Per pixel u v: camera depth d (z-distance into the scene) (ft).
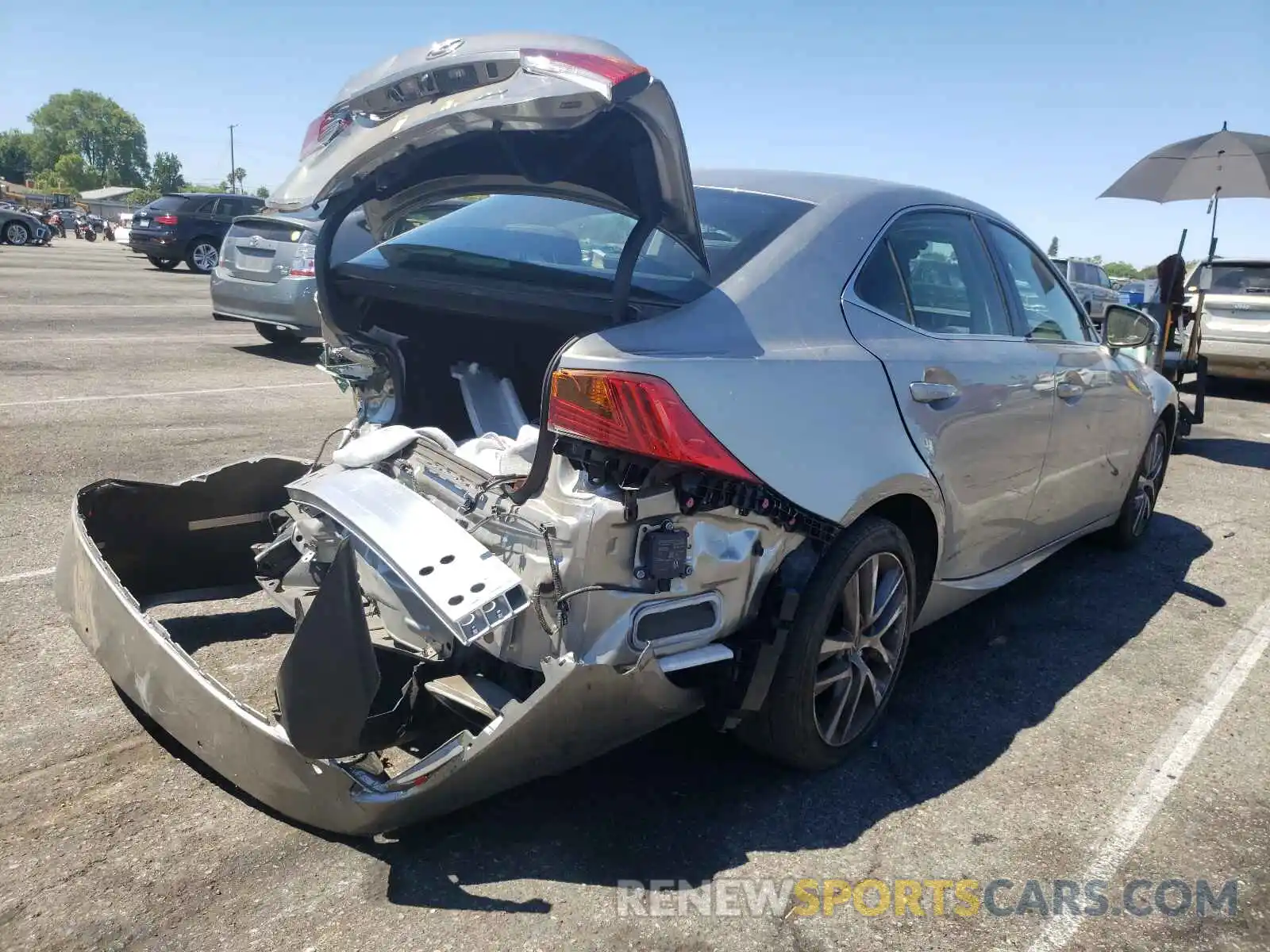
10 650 11.81
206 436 22.77
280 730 7.96
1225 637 14.44
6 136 520.42
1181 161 28.73
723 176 11.44
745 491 8.43
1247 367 38.81
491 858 8.60
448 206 12.00
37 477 18.69
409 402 10.61
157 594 11.87
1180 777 10.56
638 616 7.98
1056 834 9.45
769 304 9.30
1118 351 15.88
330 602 7.23
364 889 8.13
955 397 10.77
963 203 12.69
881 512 10.38
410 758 9.55
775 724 9.44
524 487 8.09
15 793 9.13
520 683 8.34
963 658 13.38
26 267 66.69
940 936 7.98
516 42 7.73
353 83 8.62
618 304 8.31
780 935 7.88
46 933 7.47
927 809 9.74
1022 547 13.57
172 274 70.28
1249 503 22.61
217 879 8.15
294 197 8.87
